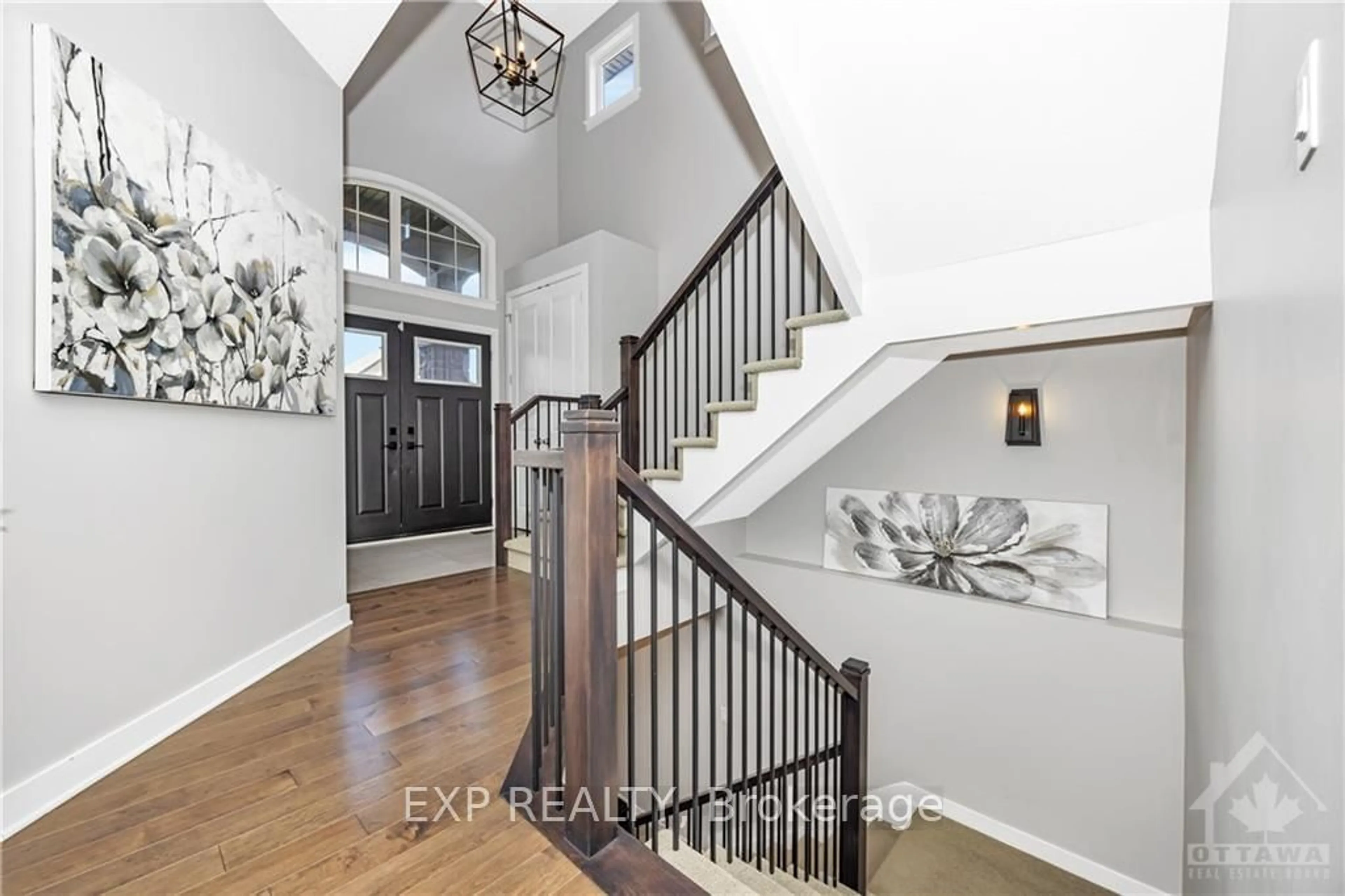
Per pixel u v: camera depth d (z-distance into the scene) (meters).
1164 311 1.76
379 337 4.90
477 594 3.63
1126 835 2.79
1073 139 1.65
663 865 1.37
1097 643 2.88
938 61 1.69
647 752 3.48
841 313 2.38
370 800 1.61
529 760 1.62
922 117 1.82
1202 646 1.97
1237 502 1.30
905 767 3.55
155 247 1.82
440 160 5.15
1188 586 2.45
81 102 1.58
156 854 1.38
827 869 2.57
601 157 5.50
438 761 1.81
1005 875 2.96
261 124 2.39
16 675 1.48
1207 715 1.82
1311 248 0.77
